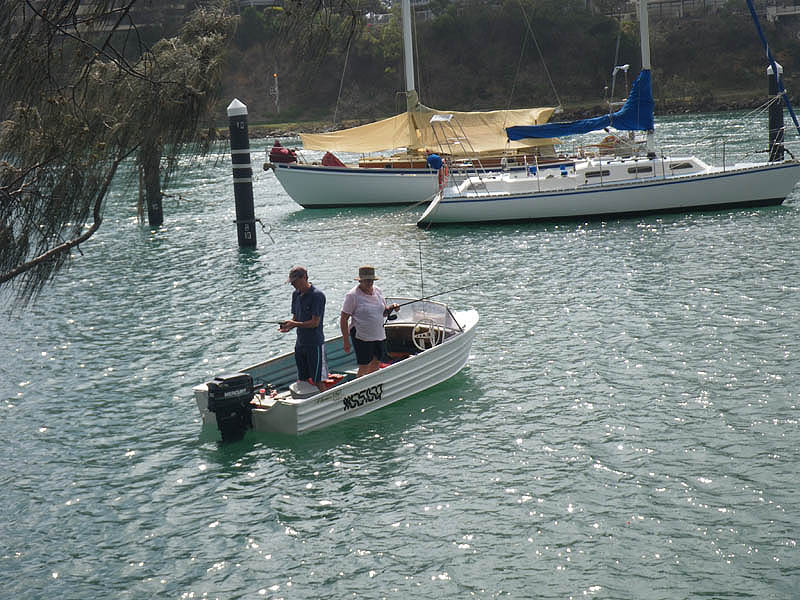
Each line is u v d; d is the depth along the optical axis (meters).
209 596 8.39
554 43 120.94
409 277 22.66
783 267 20.94
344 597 8.27
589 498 9.95
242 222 28.05
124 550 9.32
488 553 8.91
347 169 36.66
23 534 9.73
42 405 13.98
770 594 7.97
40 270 6.71
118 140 6.41
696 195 30.09
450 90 120.12
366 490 10.44
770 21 122.69
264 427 12.09
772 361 14.18
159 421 13.04
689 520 9.35
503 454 11.26
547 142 38.56
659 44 121.44
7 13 6.00
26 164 6.47
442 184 31.11
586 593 8.14
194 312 19.83
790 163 29.81
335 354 14.13
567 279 21.31
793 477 10.20
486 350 15.73
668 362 14.46
